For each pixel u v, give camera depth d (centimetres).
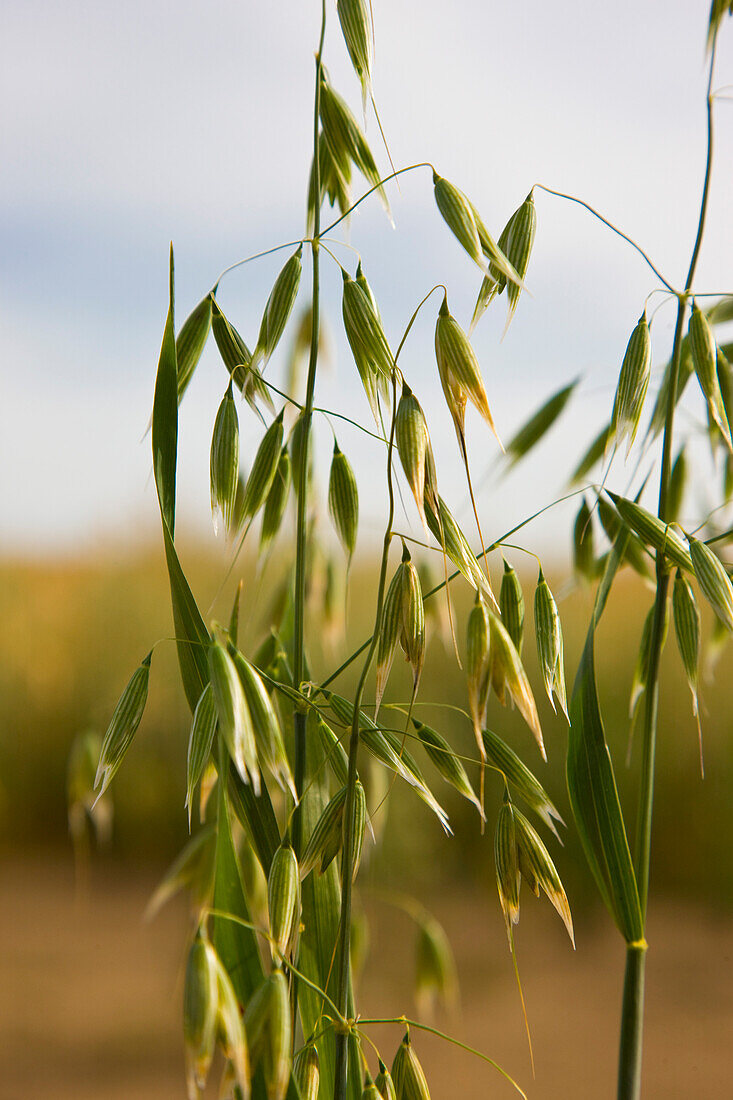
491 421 38
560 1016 105
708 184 41
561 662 40
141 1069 92
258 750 38
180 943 125
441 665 142
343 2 40
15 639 172
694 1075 91
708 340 40
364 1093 39
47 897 143
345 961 39
